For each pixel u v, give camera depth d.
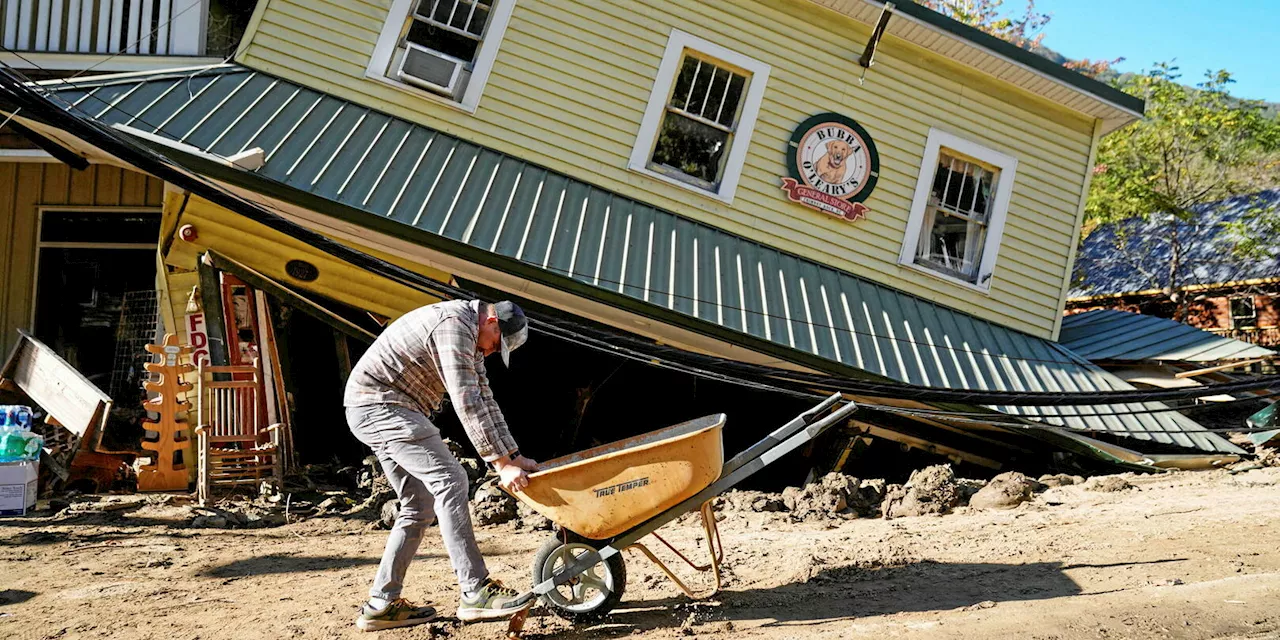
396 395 4.63
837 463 11.12
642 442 5.06
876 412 10.79
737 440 11.41
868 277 11.89
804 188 11.69
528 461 4.68
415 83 10.77
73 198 12.09
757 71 11.76
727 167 11.59
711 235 11.23
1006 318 12.35
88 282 12.08
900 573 6.02
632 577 6.02
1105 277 29.02
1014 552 6.59
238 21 12.13
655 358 8.52
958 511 8.65
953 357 11.10
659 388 10.94
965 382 10.72
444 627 4.82
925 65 12.28
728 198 11.52
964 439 11.27
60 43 11.26
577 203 10.60
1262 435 12.00
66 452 8.70
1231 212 27.50
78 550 6.71
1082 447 10.77
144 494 8.66
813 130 11.80
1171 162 26.48
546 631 4.84
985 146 12.45
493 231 9.36
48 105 5.36
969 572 6.00
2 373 10.56
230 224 9.13
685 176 11.62
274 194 8.67
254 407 9.38
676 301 9.64
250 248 9.31
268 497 8.66
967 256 12.52
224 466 8.84
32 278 11.95
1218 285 25.75
